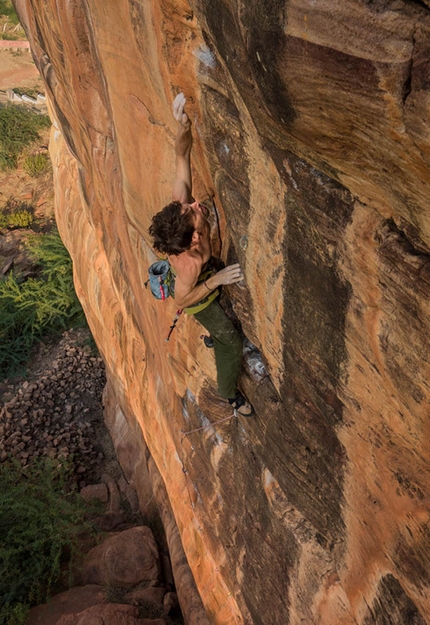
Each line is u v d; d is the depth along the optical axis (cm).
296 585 475
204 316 387
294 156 288
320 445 382
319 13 195
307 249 308
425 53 177
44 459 1176
